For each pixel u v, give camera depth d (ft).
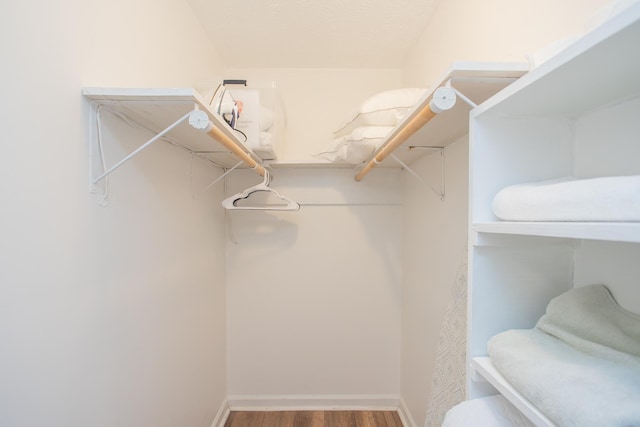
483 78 2.24
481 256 2.18
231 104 4.03
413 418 5.76
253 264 6.65
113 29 2.91
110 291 2.81
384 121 4.20
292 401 6.65
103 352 2.72
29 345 2.00
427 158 5.12
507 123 2.15
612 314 1.83
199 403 5.07
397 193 6.65
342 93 6.72
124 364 3.03
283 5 4.74
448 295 4.29
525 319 2.20
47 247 2.13
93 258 2.59
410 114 2.92
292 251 6.66
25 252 1.97
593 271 2.06
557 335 1.85
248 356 6.67
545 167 2.17
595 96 1.80
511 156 2.16
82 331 2.47
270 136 4.89
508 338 1.94
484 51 3.44
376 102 4.14
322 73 6.72
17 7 1.92
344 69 6.72
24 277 1.96
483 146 2.15
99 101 2.61
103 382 2.72
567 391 1.38
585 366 1.48
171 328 4.06
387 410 6.62
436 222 4.76
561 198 1.48
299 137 6.71
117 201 2.91
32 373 2.02
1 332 1.82
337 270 6.68
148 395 3.47
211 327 5.69
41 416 2.08
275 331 6.67
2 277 1.83
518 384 1.65
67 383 2.31
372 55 6.23
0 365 1.81
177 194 4.24
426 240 5.19
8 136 1.86
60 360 2.24
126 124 3.04
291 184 6.62
